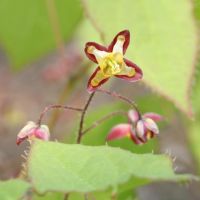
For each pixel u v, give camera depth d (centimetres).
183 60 15
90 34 22
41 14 23
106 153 12
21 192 11
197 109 20
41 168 12
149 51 15
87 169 12
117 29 16
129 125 16
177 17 15
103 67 14
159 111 20
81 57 25
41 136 15
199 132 21
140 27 15
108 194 16
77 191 11
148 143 18
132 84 26
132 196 18
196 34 15
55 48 23
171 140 31
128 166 12
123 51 14
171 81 15
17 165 24
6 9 23
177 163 21
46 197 16
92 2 16
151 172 11
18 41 23
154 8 15
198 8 16
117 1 16
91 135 19
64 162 12
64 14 22
